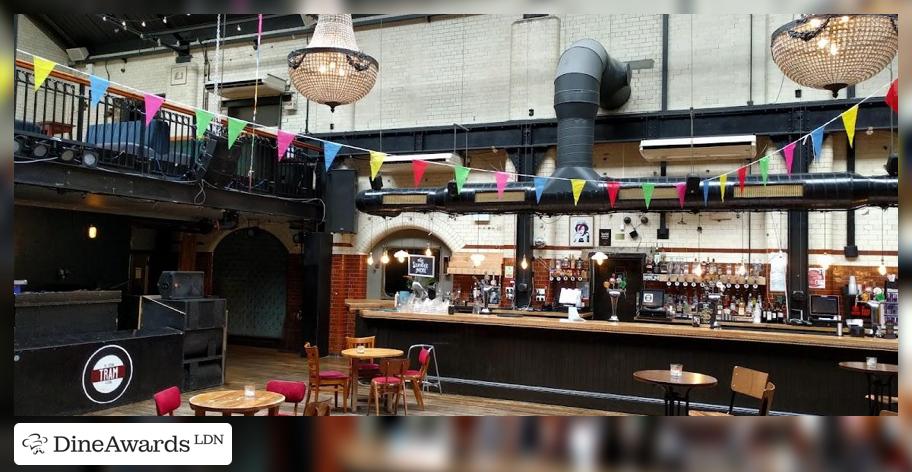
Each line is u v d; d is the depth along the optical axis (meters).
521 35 10.63
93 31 13.38
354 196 11.16
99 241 11.30
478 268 10.48
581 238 10.21
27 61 6.74
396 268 11.91
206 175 8.34
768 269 9.13
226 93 12.21
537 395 7.82
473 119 10.96
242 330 13.20
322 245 11.21
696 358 7.11
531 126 10.33
